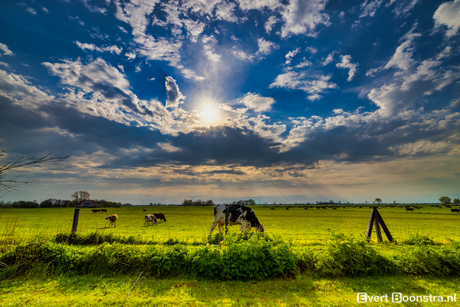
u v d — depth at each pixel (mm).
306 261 7934
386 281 7207
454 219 45906
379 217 14242
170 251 8039
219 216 16641
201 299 5926
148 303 5711
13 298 5980
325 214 69188
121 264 7953
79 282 7094
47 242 8891
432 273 7703
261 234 9672
